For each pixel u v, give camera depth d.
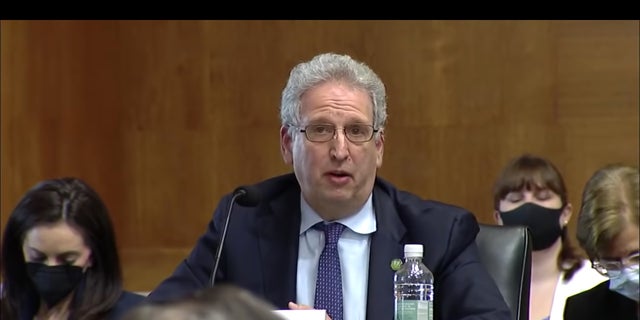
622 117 15.18
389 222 7.28
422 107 15.72
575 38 15.30
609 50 15.23
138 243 16.52
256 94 16.27
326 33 15.98
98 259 8.29
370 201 7.34
